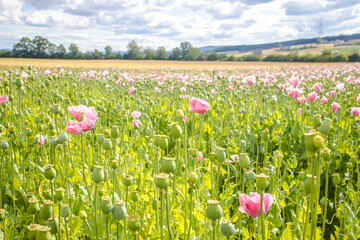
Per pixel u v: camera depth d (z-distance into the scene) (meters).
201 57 105.94
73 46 117.94
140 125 5.77
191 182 2.42
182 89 9.57
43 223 2.35
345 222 3.59
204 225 2.94
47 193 2.35
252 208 2.21
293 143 6.44
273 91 12.49
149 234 2.83
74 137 5.53
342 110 8.59
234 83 11.65
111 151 4.74
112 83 13.23
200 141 5.82
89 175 3.88
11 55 112.06
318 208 3.11
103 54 122.69
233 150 5.80
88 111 3.08
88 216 2.95
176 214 3.09
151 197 3.56
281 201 3.57
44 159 4.23
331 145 5.95
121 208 2.14
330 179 5.22
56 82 11.23
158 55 124.31
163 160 2.14
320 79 21.25
